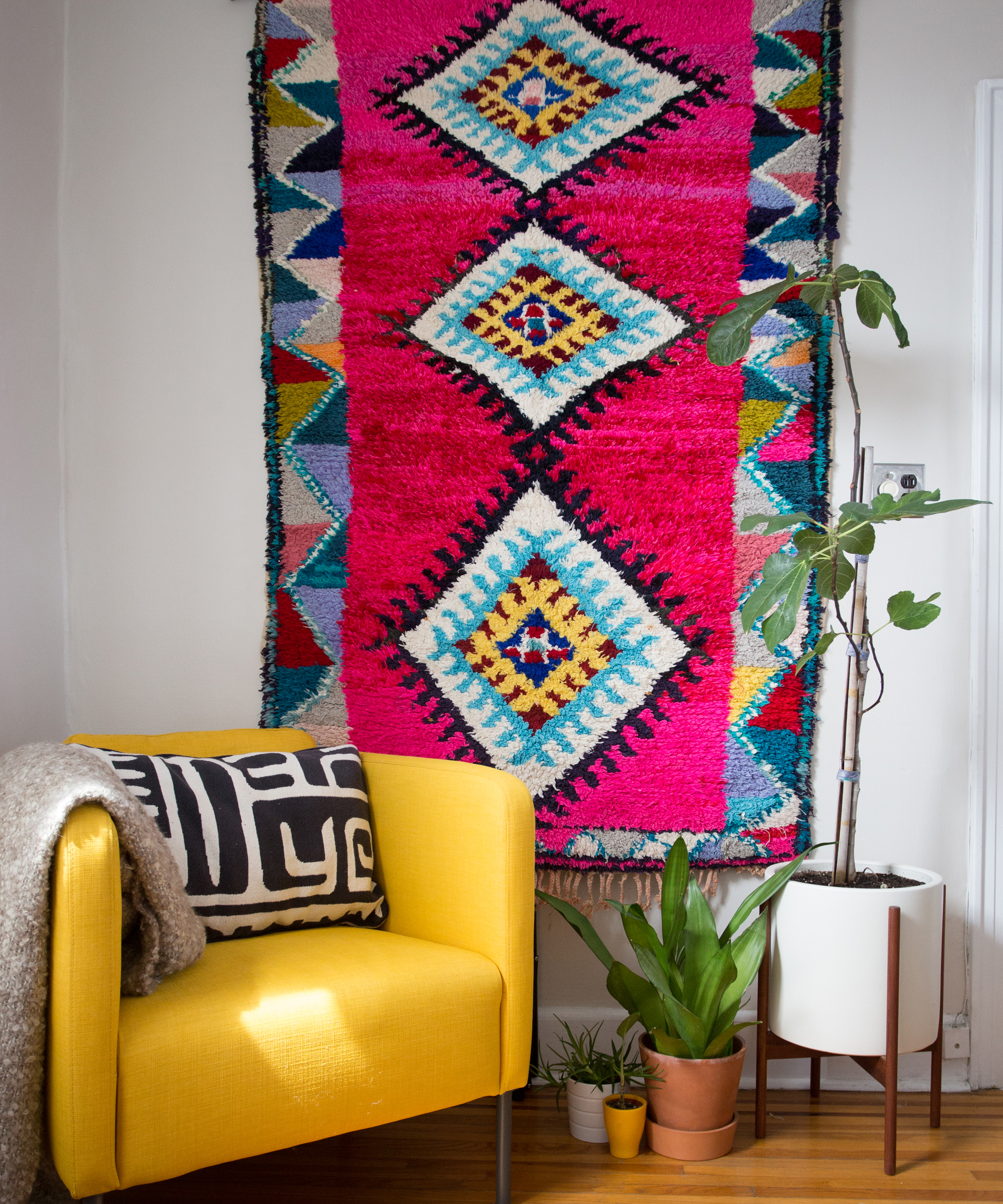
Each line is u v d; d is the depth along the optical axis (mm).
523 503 1765
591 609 1751
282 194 1799
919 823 1758
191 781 1307
